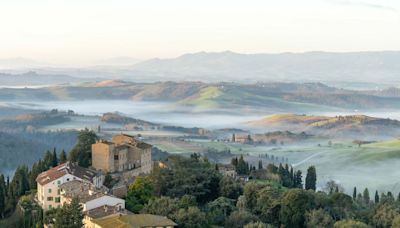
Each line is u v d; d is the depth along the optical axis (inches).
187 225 7372.1
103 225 6761.8
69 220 6756.9
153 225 6924.2
